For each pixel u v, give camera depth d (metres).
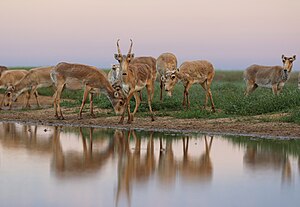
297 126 19.09
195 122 20.61
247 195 10.91
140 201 10.52
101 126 20.55
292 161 14.02
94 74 22.05
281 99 22.91
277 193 11.05
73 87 22.27
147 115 22.62
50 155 14.96
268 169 13.17
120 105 22.14
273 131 18.42
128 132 18.98
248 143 16.56
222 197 10.78
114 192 11.14
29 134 18.77
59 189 11.33
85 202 10.46
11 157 14.64
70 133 18.94
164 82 22.81
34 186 11.59
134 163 13.94
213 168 13.32
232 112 22.69
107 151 15.58
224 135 18.08
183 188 11.45
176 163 13.93
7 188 11.41
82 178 12.34
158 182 11.98
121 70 19.78
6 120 22.75
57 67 22.31
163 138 17.66
